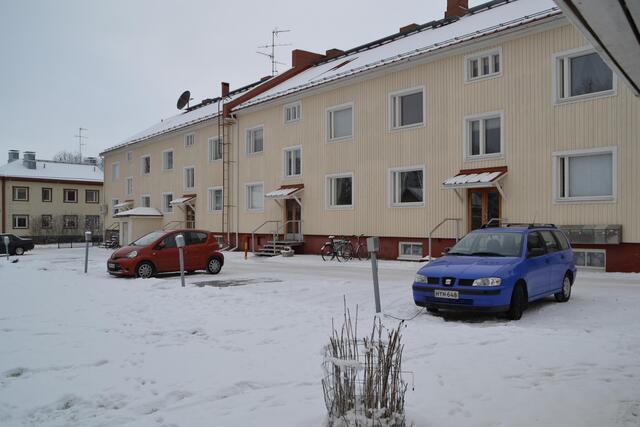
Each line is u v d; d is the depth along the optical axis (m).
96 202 59.66
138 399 4.93
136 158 43.66
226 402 4.75
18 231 54.72
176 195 37.75
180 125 36.19
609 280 14.11
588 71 16.53
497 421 4.23
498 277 8.91
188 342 7.11
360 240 23.22
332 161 24.66
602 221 15.91
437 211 20.20
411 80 21.23
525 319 9.20
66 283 13.88
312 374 5.54
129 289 12.41
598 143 16.00
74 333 7.73
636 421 4.26
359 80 23.30
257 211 29.53
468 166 19.20
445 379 5.29
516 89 17.91
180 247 12.88
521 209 17.70
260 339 7.19
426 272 9.63
